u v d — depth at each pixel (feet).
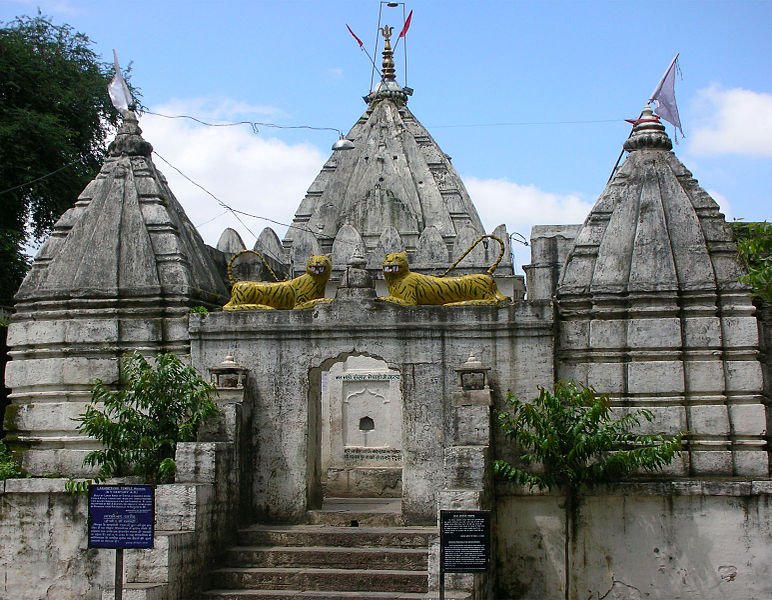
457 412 50.44
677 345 53.47
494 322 53.67
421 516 52.65
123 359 57.00
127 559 49.75
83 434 57.31
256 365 55.21
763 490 49.29
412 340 54.13
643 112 58.90
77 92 106.63
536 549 50.85
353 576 47.29
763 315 57.82
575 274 55.67
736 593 49.16
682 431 52.90
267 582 47.85
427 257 72.95
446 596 42.68
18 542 53.31
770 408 56.44
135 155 62.34
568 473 49.67
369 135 83.66
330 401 71.72
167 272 58.49
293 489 54.03
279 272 73.97
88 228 60.23
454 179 83.15
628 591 49.96
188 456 49.70
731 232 55.42
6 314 86.63
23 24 110.11
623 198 56.65
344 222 79.20
